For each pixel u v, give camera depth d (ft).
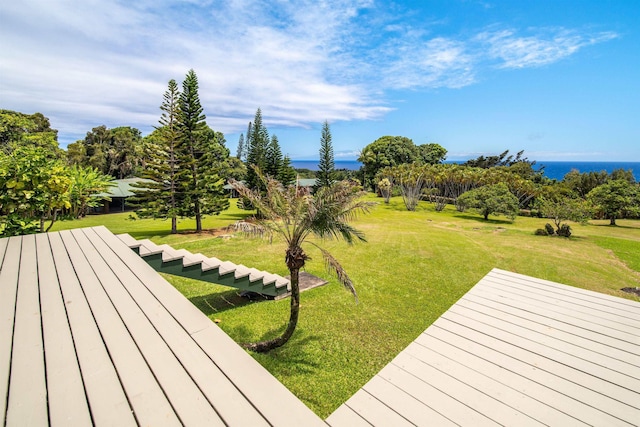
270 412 4.36
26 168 18.49
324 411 12.05
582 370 9.89
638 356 10.63
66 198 20.44
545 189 87.92
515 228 62.54
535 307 14.37
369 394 8.95
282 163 75.87
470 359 10.53
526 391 9.02
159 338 6.24
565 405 8.45
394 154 139.85
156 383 4.87
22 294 8.45
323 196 14.88
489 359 10.53
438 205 94.38
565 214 52.49
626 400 8.62
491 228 61.82
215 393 4.70
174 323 6.90
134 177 105.09
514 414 8.16
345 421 7.98
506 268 32.89
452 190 102.58
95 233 17.04
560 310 14.08
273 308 21.16
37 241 14.96
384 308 21.77
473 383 9.36
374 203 15.23
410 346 11.30
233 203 105.70
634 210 66.54
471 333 12.16
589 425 7.79
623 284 28.78
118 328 6.62
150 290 8.86
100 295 8.45
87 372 5.10
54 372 5.07
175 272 16.60
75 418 4.09
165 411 4.30
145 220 66.90
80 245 14.21
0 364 5.25
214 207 51.57
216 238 42.73
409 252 38.60
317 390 13.23
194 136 48.67
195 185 48.49
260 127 74.54
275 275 24.35
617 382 9.34
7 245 14.10
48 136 84.43
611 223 70.59
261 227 15.19
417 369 10.02
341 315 20.42
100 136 112.98
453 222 70.54
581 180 104.99
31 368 5.16
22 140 73.72
